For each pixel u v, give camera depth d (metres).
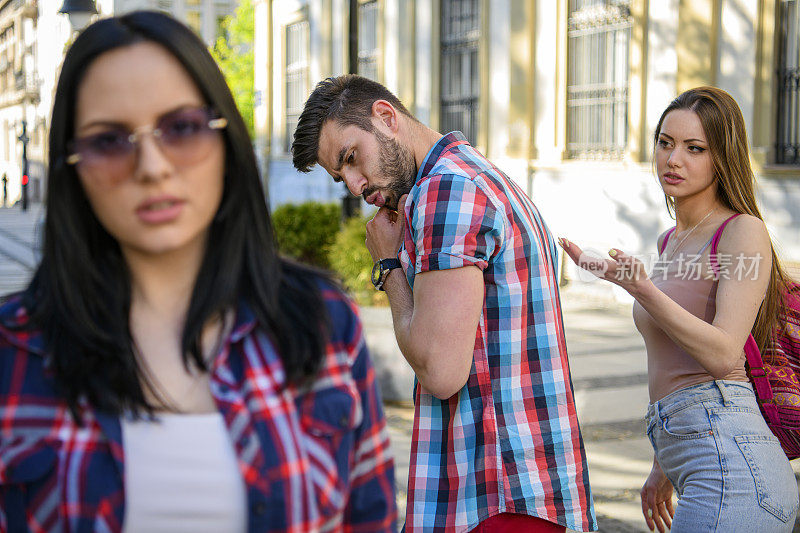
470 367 1.99
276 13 19.53
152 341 1.23
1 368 1.17
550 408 2.02
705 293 2.32
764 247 2.30
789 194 8.06
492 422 1.99
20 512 1.16
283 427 1.20
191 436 1.18
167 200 1.15
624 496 4.12
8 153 51.12
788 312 2.38
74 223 1.20
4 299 1.23
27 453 1.15
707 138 2.38
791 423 2.31
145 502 1.16
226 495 1.17
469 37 12.55
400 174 2.24
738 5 8.54
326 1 16.86
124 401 1.16
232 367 1.21
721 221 2.39
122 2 32.12
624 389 6.02
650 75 9.59
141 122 1.14
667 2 9.30
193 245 1.25
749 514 2.17
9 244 19.92
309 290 1.28
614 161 10.09
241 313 1.22
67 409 1.16
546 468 2.00
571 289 10.59
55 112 1.18
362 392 1.31
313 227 10.33
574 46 10.73
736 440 2.23
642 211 9.62
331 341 1.27
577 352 7.20
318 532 1.21
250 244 1.25
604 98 10.30
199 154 1.17
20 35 47.28
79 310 1.17
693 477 2.26
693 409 2.29
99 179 1.15
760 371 2.33
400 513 3.88
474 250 1.93
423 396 2.08
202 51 1.19
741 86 8.57
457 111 12.90
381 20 14.63
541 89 11.14
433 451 2.05
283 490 1.18
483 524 1.99
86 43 1.15
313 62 17.66
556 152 10.89
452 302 1.92
